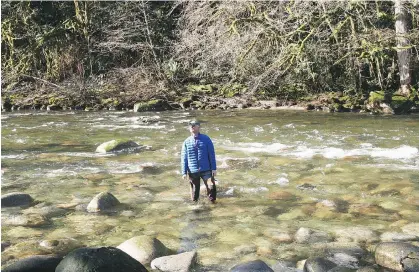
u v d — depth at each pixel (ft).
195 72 76.02
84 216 22.04
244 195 25.03
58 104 70.08
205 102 68.28
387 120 51.57
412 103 58.34
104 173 30.32
